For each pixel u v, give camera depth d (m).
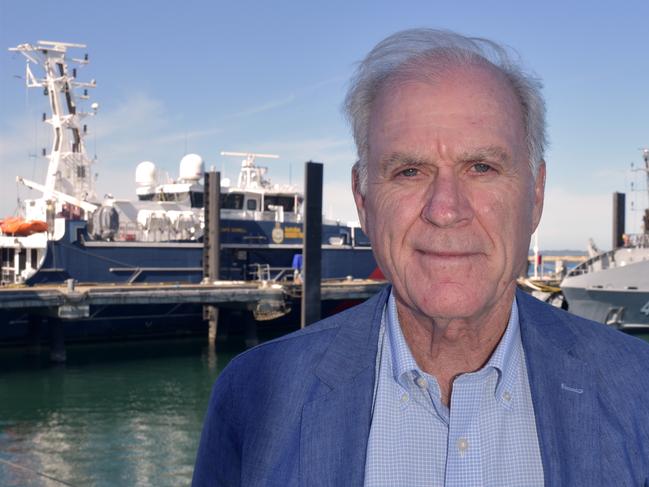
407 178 1.61
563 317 1.73
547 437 1.54
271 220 30.70
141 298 23.50
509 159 1.56
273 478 1.65
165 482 11.26
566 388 1.57
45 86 28.50
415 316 1.65
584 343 1.65
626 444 1.55
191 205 30.80
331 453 1.61
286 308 26.09
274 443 1.68
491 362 1.59
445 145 1.54
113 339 27.11
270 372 1.77
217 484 1.80
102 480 11.30
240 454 1.79
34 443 13.58
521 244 1.61
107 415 16.03
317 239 24.09
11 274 27.34
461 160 1.54
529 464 1.57
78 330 26.25
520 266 1.63
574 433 1.54
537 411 1.57
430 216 1.52
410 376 1.61
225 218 29.66
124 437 14.09
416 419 1.61
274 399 1.72
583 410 1.55
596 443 1.53
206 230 27.34
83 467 12.02
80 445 13.45
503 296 1.65
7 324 24.66
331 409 1.64
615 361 1.63
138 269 26.97
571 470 1.51
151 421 15.48
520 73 1.67
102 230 27.17
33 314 23.94
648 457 1.55
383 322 1.76
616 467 1.52
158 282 27.38
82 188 28.88
